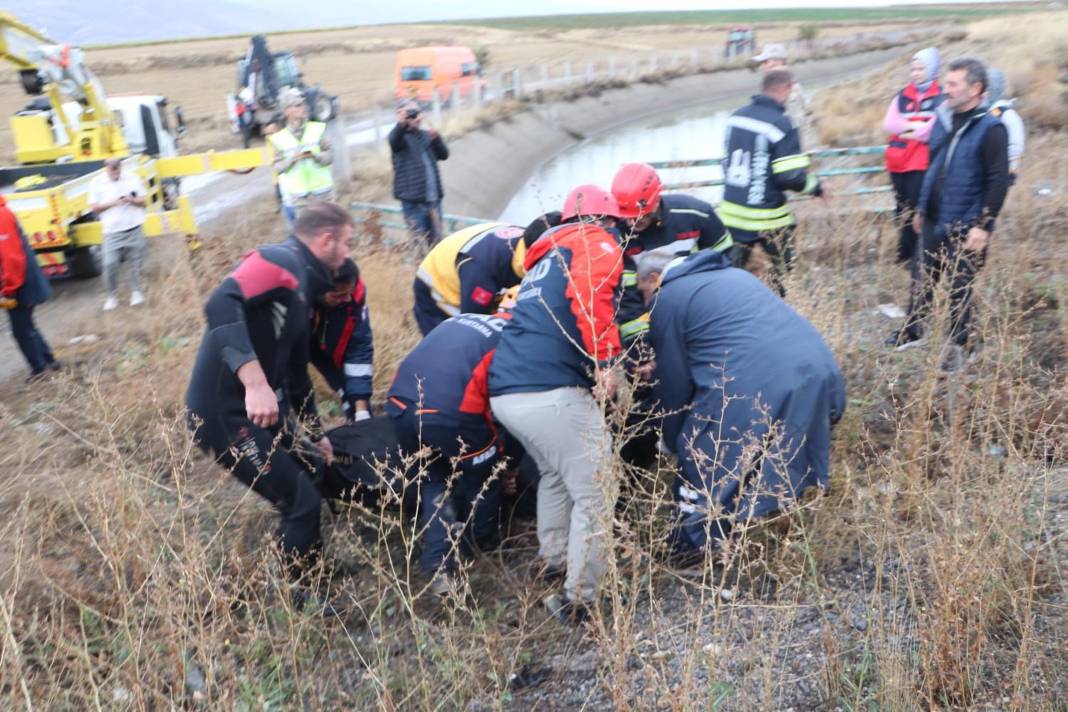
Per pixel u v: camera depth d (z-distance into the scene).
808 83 46.09
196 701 3.12
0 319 8.77
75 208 9.87
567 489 3.85
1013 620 3.28
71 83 11.23
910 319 5.61
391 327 6.44
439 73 29.00
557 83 35.28
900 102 7.00
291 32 111.12
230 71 51.22
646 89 40.34
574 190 3.88
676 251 4.94
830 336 5.45
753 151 6.21
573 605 3.76
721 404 3.92
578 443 3.69
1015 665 3.09
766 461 3.76
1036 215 8.23
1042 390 4.78
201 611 3.10
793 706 3.09
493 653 3.49
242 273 3.67
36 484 4.69
